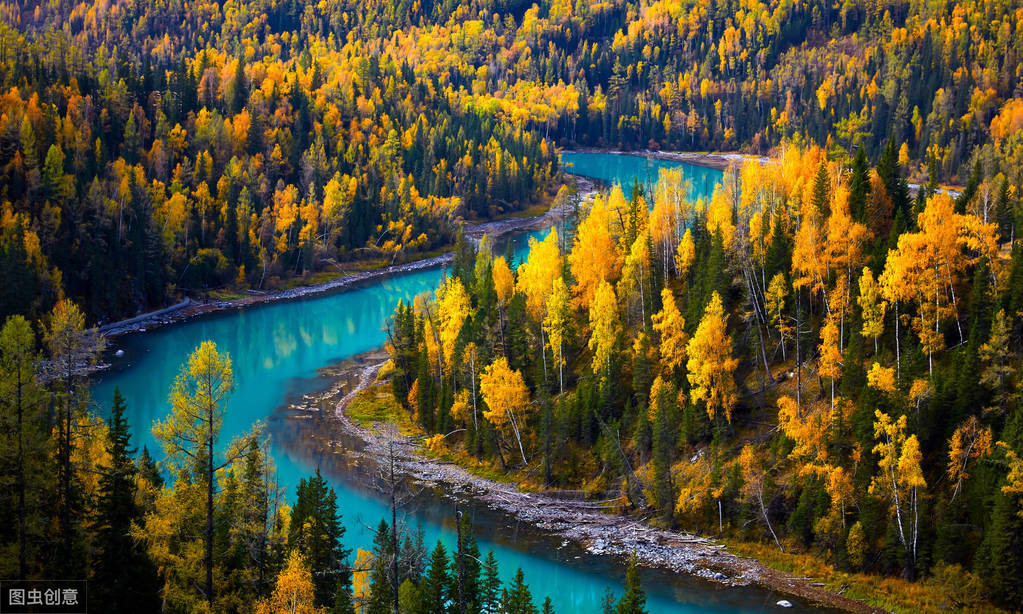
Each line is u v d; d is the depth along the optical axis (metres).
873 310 92.44
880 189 111.44
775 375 100.38
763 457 91.81
